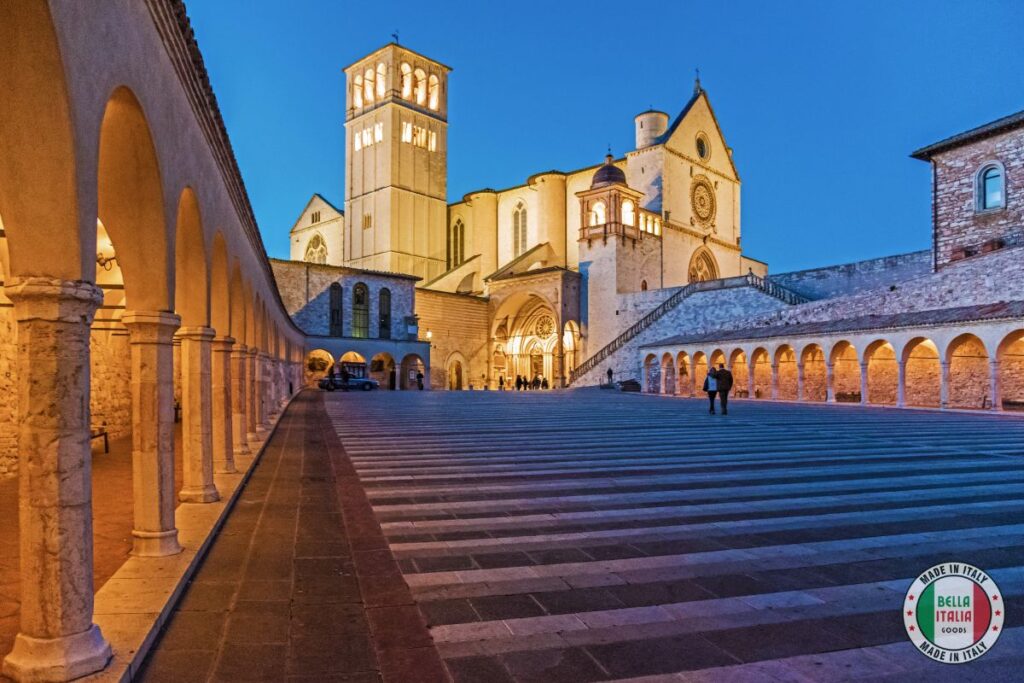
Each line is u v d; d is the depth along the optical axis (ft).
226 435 35.50
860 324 110.93
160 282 21.16
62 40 12.93
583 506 29.12
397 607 16.99
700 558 21.31
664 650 14.52
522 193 237.04
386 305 192.65
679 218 214.48
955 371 109.50
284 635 15.26
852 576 19.40
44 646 12.94
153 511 20.48
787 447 49.55
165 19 20.20
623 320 191.83
